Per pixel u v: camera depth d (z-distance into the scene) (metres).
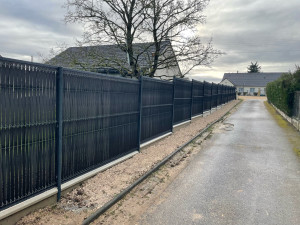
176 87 11.08
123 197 4.50
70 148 4.40
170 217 3.90
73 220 3.54
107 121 5.56
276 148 8.70
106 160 5.65
